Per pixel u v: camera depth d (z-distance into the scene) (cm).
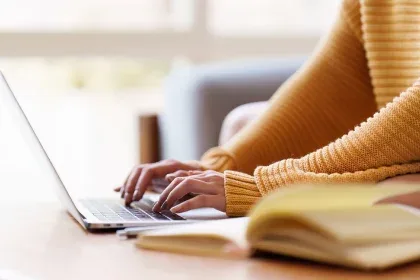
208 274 77
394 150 109
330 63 146
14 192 290
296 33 315
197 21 304
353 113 145
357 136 111
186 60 305
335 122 145
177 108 247
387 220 81
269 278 75
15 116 134
